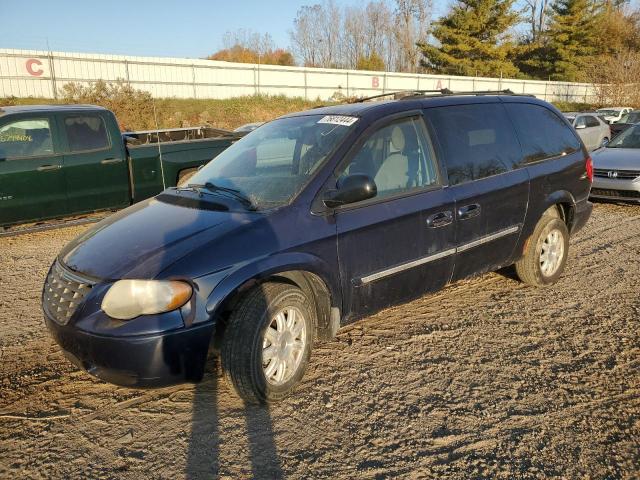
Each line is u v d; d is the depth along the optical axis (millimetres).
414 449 2795
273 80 35625
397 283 3775
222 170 4039
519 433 2908
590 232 7352
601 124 16875
